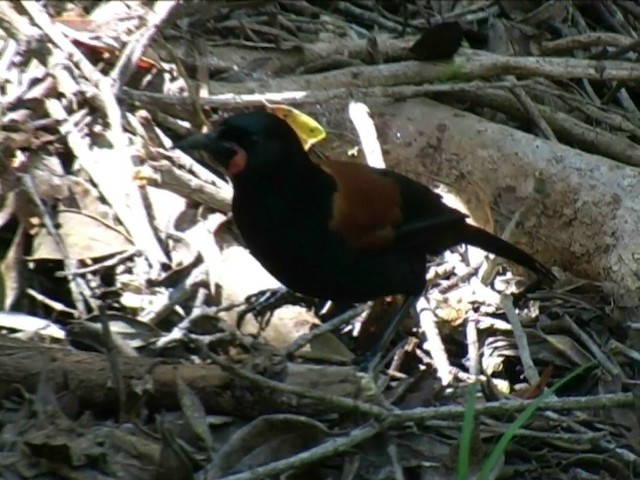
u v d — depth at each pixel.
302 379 8.50
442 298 10.09
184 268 9.62
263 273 9.80
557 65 11.79
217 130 8.56
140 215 9.77
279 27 12.23
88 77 10.57
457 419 8.32
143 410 8.12
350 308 9.98
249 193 8.59
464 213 10.21
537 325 10.09
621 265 10.48
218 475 7.77
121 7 11.54
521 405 8.20
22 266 9.40
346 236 8.78
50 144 10.14
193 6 11.87
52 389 7.95
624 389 9.30
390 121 11.38
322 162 9.20
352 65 11.88
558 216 10.82
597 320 10.28
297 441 8.08
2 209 9.58
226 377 8.25
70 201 9.84
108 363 8.14
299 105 11.23
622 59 12.84
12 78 10.52
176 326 9.16
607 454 8.51
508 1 13.50
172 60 11.09
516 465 8.41
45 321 8.91
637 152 11.83
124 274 9.55
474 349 9.62
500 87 11.53
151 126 10.55
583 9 13.79
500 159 11.04
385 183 9.07
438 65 11.67
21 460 7.57
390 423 8.01
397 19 13.14
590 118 12.27
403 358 9.59
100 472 7.64
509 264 10.74
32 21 10.83
